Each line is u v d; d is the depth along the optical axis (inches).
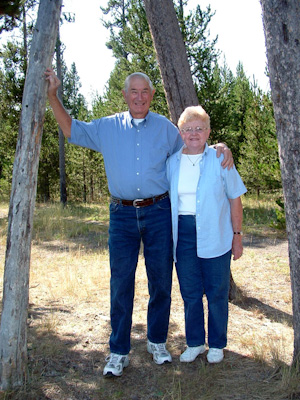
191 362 124.5
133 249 119.0
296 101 105.3
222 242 118.4
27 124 103.7
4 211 536.1
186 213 119.3
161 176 118.7
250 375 116.6
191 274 121.5
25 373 109.9
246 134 629.3
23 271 105.8
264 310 170.6
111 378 116.2
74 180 799.1
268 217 444.5
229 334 144.3
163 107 495.2
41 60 104.2
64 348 133.4
